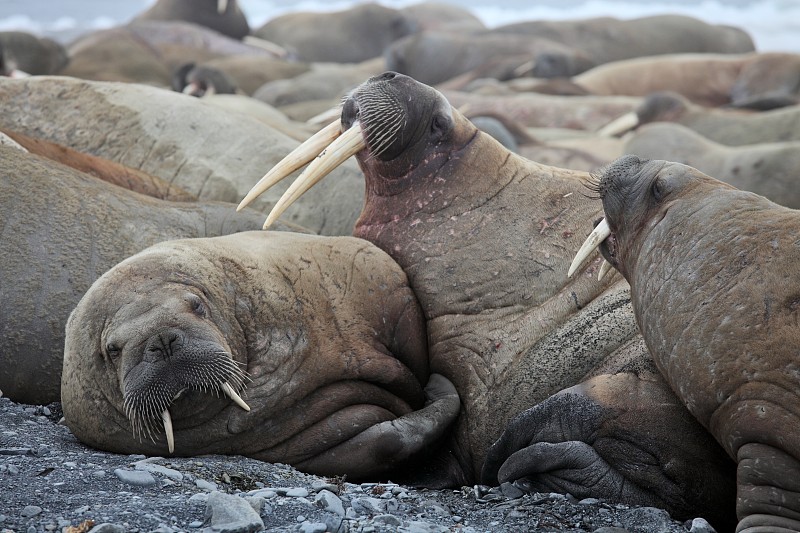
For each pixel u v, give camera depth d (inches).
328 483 684.1
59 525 549.3
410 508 644.1
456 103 2664.9
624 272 699.4
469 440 793.6
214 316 717.9
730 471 663.8
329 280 796.0
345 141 843.4
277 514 597.3
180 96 1175.0
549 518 637.3
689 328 603.8
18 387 826.2
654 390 679.1
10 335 815.7
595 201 837.8
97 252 856.3
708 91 3152.1
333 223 1101.7
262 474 687.1
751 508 561.6
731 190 653.3
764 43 4995.1
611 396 682.2
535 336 788.6
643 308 653.3
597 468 674.2
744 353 574.6
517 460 698.2
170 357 668.7
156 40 3725.4
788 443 553.0
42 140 1080.8
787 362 559.5
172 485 633.6
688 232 637.3
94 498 593.3
